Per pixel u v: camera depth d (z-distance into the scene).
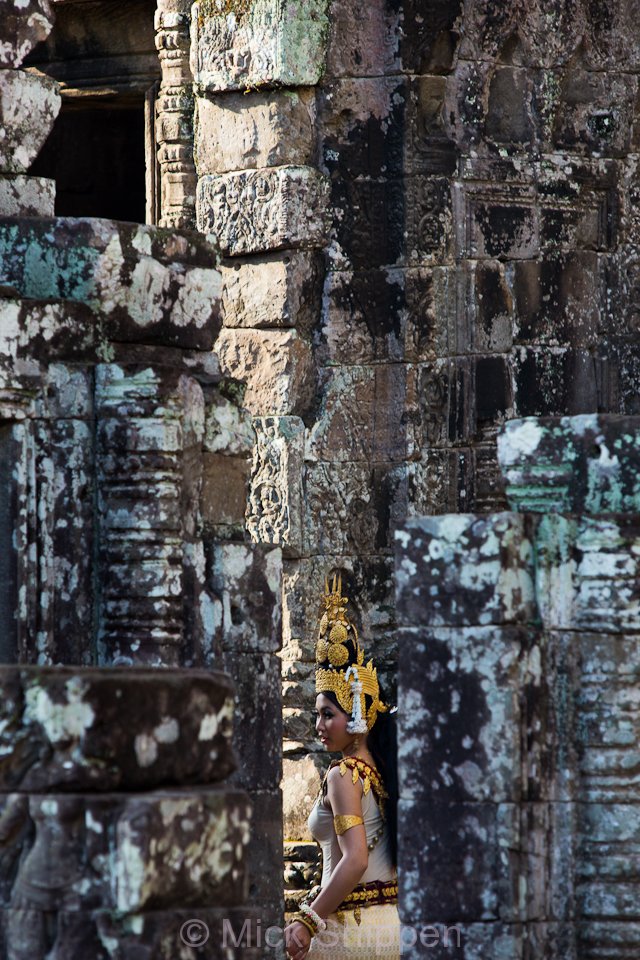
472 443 29.50
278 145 28.69
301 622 28.31
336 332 28.91
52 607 17.70
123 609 17.84
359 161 29.08
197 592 18.38
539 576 14.50
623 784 14.52
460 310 29.38
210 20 29.38
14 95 19.27
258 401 28.83
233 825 11.49
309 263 28.80
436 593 14.48
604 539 14.57
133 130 37.31
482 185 29.73
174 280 18.73
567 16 30.80
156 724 11.31
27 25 19.36
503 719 14.19
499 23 29.88
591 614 14.59
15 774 11.20
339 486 28.77
